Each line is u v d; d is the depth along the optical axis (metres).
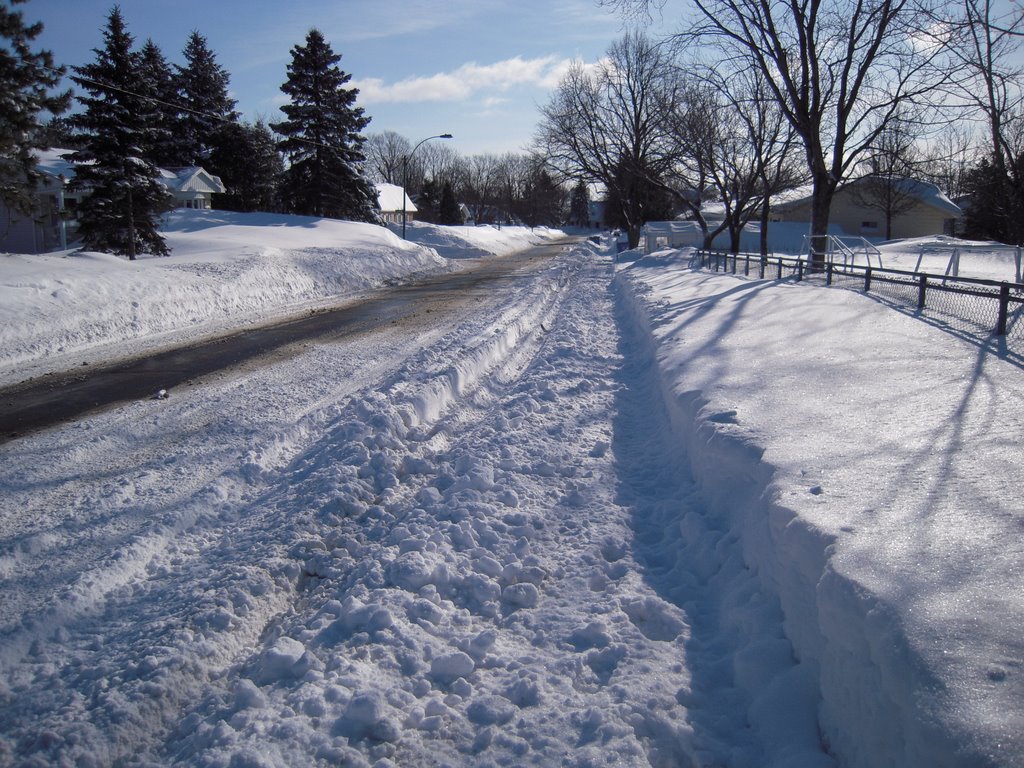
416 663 3.69
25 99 19.75
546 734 3.20
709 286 19.61
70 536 5.31
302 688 3.41
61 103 20.48
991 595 2.99
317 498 5.75
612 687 3.53
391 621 3.98
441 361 10.92
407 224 59.28
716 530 5.18
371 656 3.72
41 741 3.10
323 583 4.69
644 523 5.73
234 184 56.12
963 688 2.47
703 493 5.85
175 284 18.38
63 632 4.07
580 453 7.32
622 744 3.09
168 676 3.54
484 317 17.52
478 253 52.06
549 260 45.19
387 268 31.17
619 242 51.91
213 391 10.00
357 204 52.38
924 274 11.06
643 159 45.91
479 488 6.13
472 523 5.39
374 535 5.32
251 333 15.52
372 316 18.44
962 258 28.03
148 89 29.41
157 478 6.50
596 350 13.06
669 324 13.17
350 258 29.84
